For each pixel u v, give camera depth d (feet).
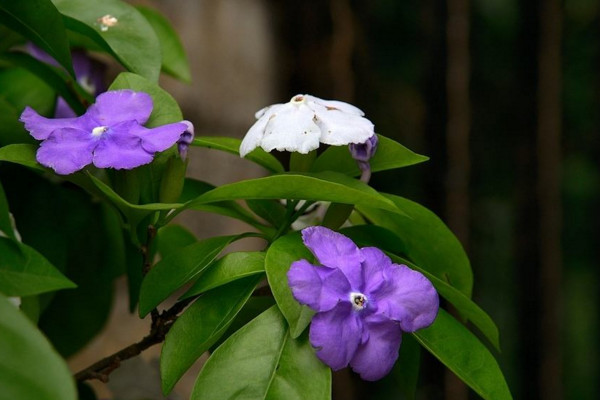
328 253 1.98
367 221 2.31
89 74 2.52
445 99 3.45
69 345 2.48
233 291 2.06
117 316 3.35
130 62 2.23
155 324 2.13
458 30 3.44
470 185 3.45
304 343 1.99
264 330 2.00
